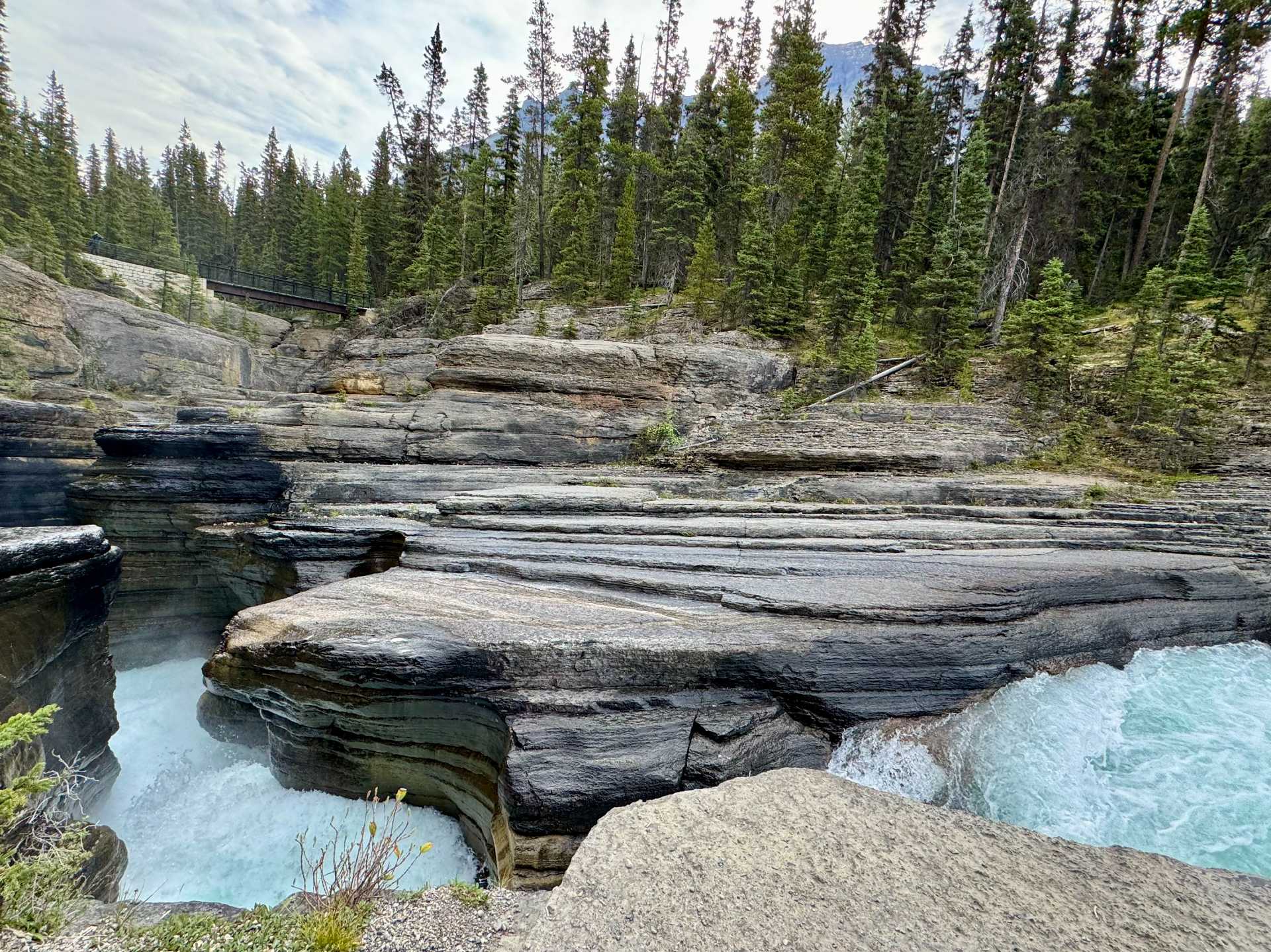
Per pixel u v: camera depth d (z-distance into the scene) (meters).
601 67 46.38
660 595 10.89
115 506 17.08
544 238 46.56
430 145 58.03
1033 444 22.02
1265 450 19.92
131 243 55.91
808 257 32.53
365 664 8.84
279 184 71.44
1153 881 4.30
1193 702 10.22
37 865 4.63
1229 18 31.70
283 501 18.75
